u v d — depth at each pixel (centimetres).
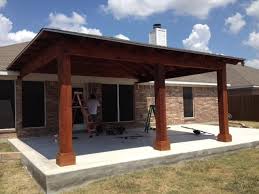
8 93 1272
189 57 1006
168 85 1814
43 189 665
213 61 1077
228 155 991
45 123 1347
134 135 1296
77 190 664
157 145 920
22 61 1067
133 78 1572
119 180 714
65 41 745
